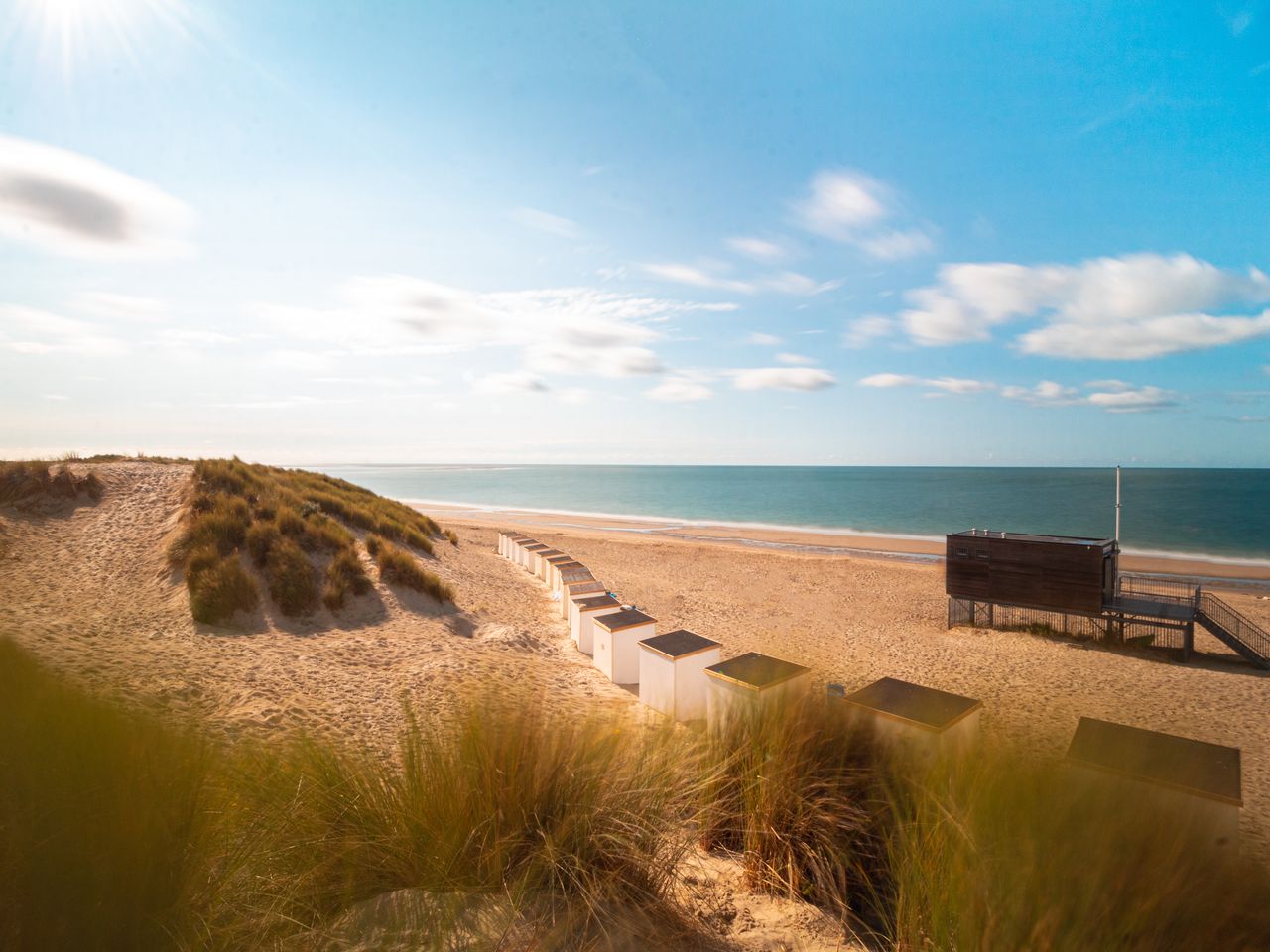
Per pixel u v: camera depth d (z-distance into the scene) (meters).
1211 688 13.55
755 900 2.79
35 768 2.08
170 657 7.84
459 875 2.46
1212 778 2.84
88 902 1.90
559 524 57.31
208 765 2.51
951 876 2.24
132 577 12.24
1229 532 50.53
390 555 14.99
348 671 8.82
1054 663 15.36
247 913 2.15
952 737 3.53
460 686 8.27
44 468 15.38
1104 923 2.05
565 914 2.33
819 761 3.36
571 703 8.43
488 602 16.92
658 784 3.15
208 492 15.52
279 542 13.59
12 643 2.88
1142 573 32.16
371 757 3.12
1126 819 2.38
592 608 13.46
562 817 2.71
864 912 2.75
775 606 21.81
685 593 23.27
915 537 47.94
